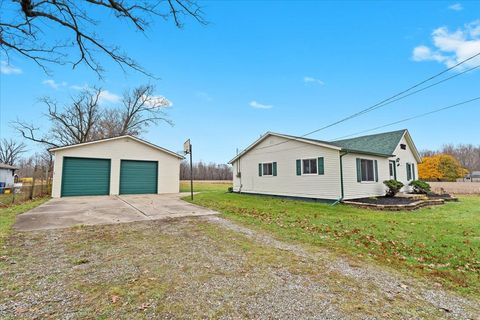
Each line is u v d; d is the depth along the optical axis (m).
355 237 5.49
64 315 2.35
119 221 6.95
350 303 2.68
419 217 8.24
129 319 2.30
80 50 6.42
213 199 12.55
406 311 2.54
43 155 26.69
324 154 12.02
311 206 10.48
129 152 15.94
